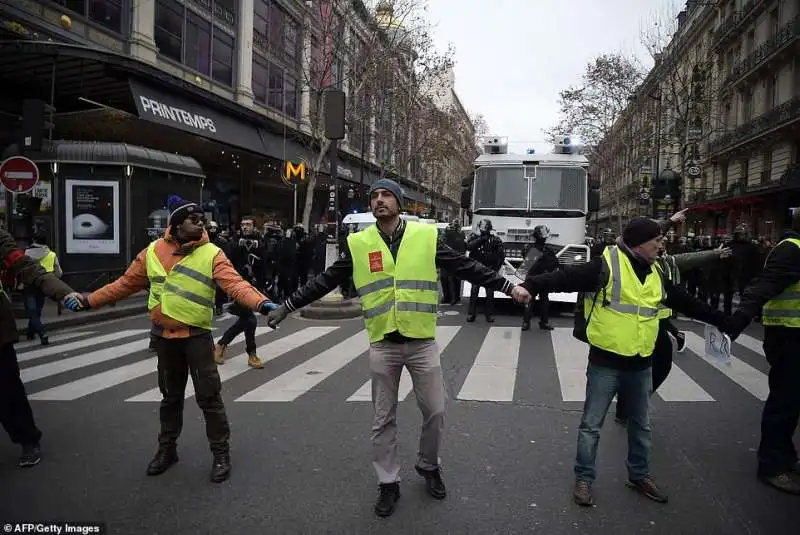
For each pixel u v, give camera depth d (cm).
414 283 347
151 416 533
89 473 403
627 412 376
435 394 356
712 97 3447
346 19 2306
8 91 1609
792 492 371
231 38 2344
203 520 335
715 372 711
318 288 367
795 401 377
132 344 897
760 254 1141
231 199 2578
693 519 338
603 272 363
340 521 335
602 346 360
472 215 1326
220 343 751
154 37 1898
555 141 1335
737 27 3189
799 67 2595
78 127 1677
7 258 399
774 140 2750
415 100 3002
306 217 2230
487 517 340
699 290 1345
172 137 1895
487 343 895
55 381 664
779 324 383
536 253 720
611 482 390
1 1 1382
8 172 1094
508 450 445
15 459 429
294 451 443
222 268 396
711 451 448
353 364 753
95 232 1408
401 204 358
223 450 396
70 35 1582
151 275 398
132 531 322
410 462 425
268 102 2602
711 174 3669
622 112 3506
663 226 500
